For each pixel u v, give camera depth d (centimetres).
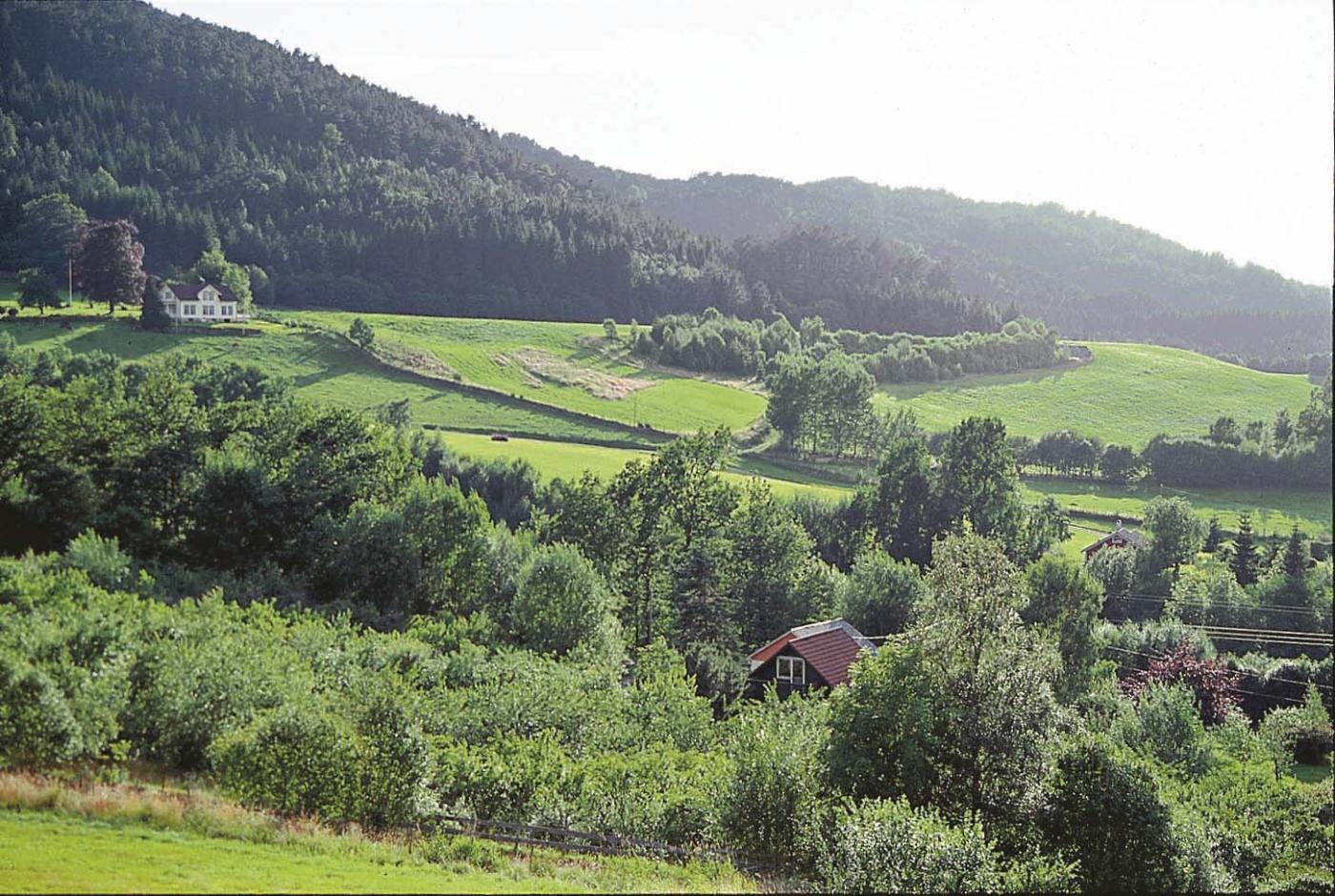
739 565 8675
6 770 2891
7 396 7162
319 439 8312
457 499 7606
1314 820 3712
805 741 3497
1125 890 3006
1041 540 10088
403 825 3052
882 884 2716
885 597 7588
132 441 7612
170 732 3409
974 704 3316
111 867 2236
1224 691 6531
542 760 3566
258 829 2738
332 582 7312
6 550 6756
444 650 5884
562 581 6775
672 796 3409
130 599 4800
